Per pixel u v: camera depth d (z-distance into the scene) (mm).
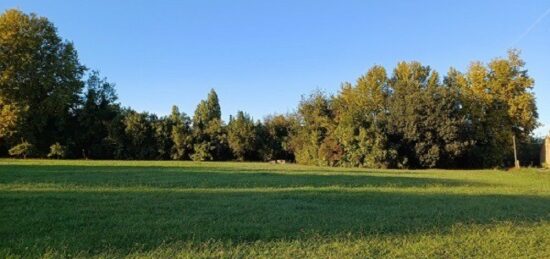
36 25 55188
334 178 25031
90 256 6785
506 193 18031
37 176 21219
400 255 7145
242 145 65938
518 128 59688
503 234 8828
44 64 56844
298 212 11375
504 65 58344
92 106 62938
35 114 57188
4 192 14305
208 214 10711
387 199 14766
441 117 51656
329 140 55531
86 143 62906
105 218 9898
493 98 57562
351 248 7508
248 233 8531
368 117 54562
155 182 19359
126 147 63406
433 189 19312
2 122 52969
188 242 7695
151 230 8648
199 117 74062
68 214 10242
